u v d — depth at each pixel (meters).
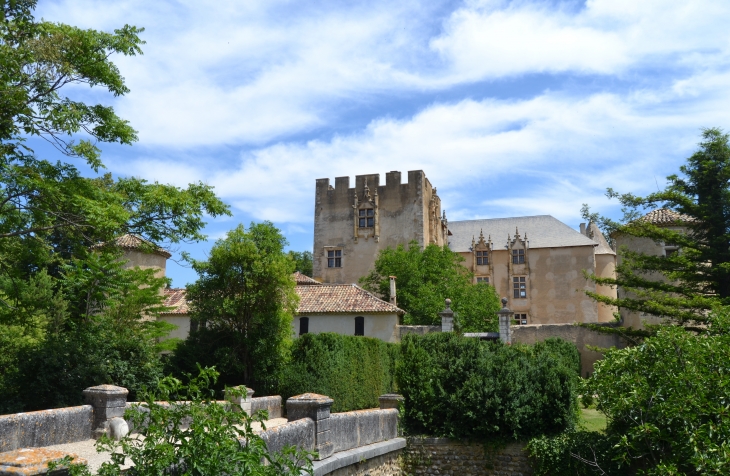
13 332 21.48
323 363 23.22
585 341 35.56
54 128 15.05
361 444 16.14
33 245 16.88
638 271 34.22
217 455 7.30
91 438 12.86
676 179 26.56
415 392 20.75
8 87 13.49
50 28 15.09
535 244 54.16
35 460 6.85
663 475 10.91
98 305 23.81
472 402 19.69
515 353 21.75
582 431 18.98
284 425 12.11
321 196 50.88
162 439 8.11
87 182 16.45
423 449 19.67
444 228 55.19
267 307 24.31
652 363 13.13
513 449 19.33
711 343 12.46
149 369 18.69
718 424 10.58
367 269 48.47
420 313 39.28
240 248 24.42
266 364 23.75
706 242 25.50
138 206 17.36
